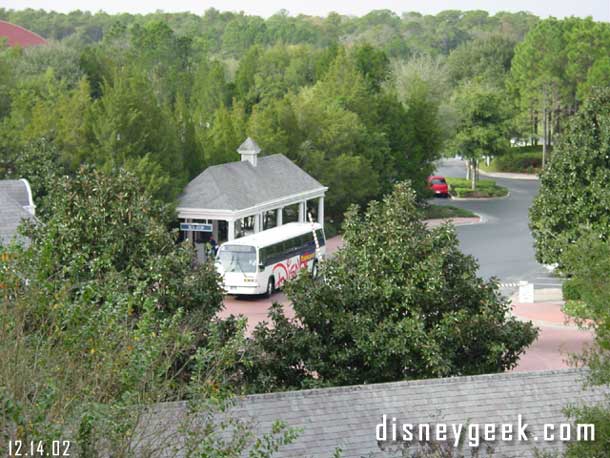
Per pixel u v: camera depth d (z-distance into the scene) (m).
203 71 123.19
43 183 62.06
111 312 18.92
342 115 83.12
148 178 62.06
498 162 124.12
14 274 18.36
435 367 31.19
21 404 16.02
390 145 88.00
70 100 69.56
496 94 108.56
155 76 123.94
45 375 17.16
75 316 18.36
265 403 24.23
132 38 143.12
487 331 32.44
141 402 18.52
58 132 65.44
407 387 25.42
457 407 25.14
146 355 18.38
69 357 17.92
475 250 71.88
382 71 109.50
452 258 33.91
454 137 103.94
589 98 53.84
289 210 79.50
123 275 32.50
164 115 66.19
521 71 133.00
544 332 49.66
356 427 24.12
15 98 84.44
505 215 88.56
